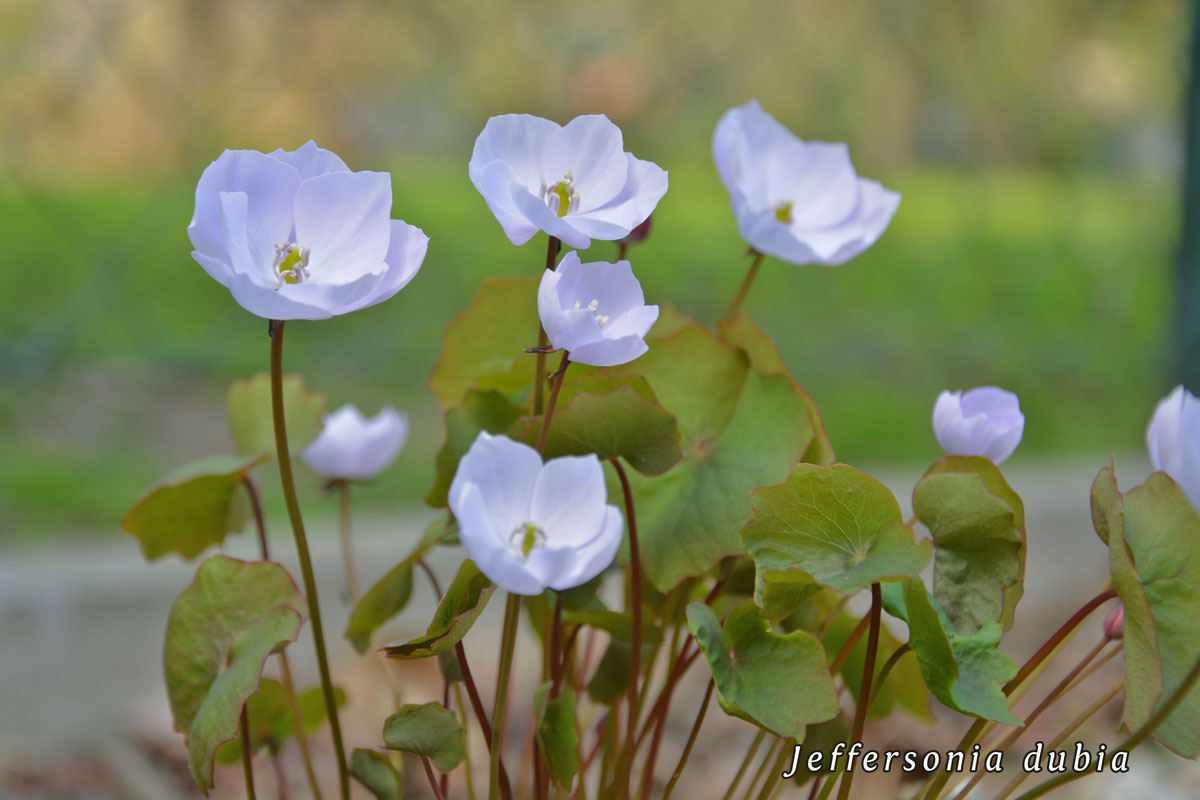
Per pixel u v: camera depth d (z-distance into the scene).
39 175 1.38
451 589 0.47
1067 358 1.69
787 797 0.62
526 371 0.52
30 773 0.74
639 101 1.76
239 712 0.47
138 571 0.88
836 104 1.90
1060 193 2.02
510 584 0.45
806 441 0.50
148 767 0.73
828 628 0.52
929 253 1.88
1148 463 1.33
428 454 1.28
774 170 0.53
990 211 1.97
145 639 0.86
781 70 1.83
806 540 0.47
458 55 1.64
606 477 0.51
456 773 0.66
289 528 1.02
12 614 0.83
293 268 0.46
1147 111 2.02
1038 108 2.02
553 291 0.46
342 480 0.58
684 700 0.81
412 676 0.82
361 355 1.43
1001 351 1.70
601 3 1.72
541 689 0.48
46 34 1.33
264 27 1.46
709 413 0.51
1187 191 1.24
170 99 1.41
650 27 1.74
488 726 0.48
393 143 1.67
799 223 0.53
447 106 1.68
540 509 0.46
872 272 1.80
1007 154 2.02
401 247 0.46
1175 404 0.48
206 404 1.35
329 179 0.46
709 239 1.80
